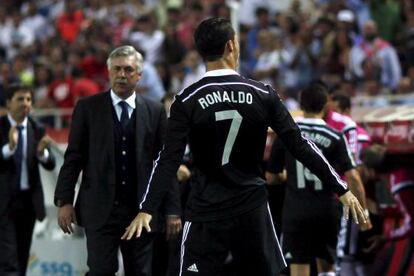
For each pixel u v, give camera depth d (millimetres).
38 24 76188
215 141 21641
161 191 21375
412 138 34312
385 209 34844
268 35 57812
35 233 36844
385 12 60094
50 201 36469
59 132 44062
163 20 71938
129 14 71062
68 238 36531
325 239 30125
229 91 21703
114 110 27484
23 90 32406
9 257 32219
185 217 22328
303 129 29469
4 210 32250
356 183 29125
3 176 32344
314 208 29641
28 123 32812
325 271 31219
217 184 21750
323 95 29516
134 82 27500
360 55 54875
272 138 33781
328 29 57188
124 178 27250
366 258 34750
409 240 34094
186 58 58344
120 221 27109
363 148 34156
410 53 56594
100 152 27234
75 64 60594
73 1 72625
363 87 53781
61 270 36625
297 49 56406
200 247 21766
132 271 27375
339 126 31938
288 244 30266
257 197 21828
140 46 61969
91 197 27219
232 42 22047
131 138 27406
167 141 21594
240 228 21703
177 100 21688
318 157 21672
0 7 80750
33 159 32656
